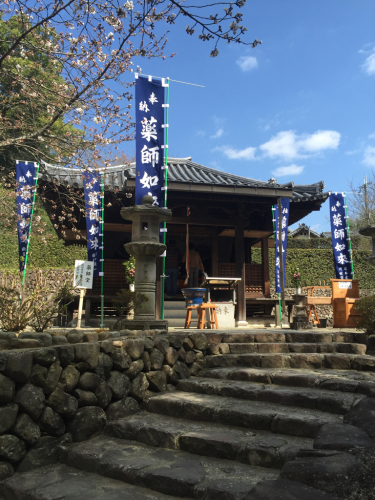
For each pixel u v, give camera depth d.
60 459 3.42
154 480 2.82
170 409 4.05
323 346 5.34
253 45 3.93
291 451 2.86
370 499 2.17
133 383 4.29
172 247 12.33
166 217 5.96
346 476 2.31
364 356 4.79
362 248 26.84
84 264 8.63
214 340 5.61
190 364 5.14
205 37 3.90
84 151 6.13
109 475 3.07
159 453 3.31
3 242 18.02
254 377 4.52
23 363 3.19
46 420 3.38
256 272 11.62
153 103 7.75
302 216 12.38
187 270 10.70
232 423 3.59
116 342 4.18
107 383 3.99
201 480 2.74
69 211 10.90
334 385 3.94
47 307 4.69
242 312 10.39
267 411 3.56
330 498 2.20
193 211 11.71
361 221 28.34
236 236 10.79
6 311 4.45
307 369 4.81
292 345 5.39
